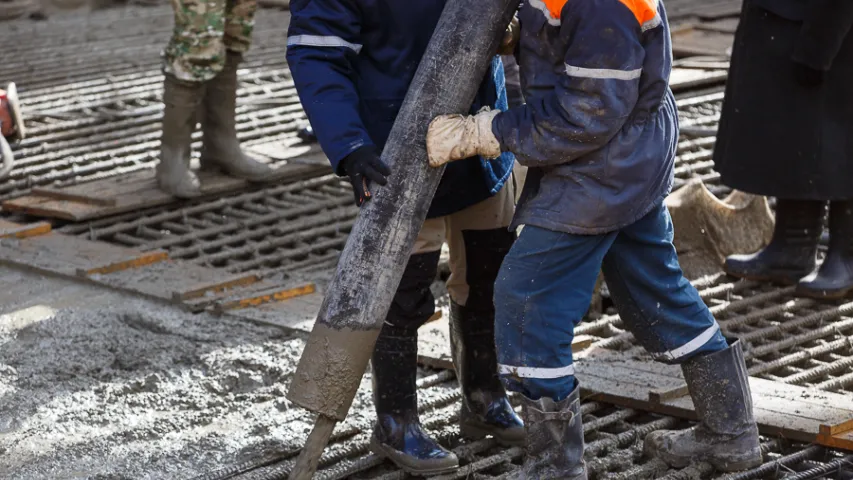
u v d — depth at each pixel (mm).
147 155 7711
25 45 11250
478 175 3879
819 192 5426
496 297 3629
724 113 5727
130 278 5840
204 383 4746
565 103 3316
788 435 4172
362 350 3426
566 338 3631
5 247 6273
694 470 3924
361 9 3660
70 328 5281
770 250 5840
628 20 3287
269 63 10297
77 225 6641
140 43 11305
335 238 6570
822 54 5117
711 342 3873
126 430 4320
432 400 4543
